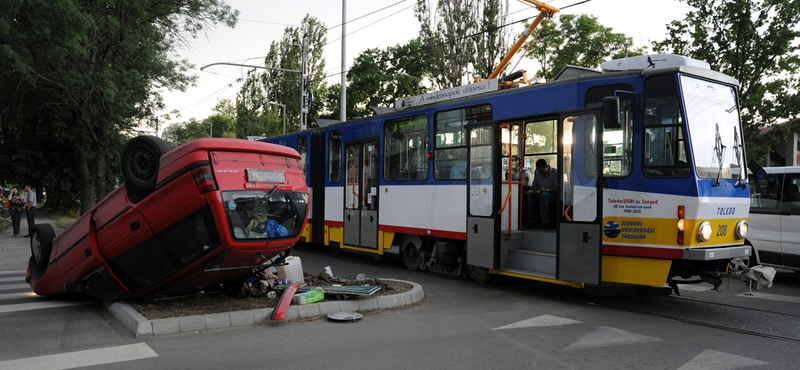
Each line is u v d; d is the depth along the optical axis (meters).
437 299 8.30
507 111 9.32
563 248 8.03
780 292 9.30
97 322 6.60
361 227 12.90
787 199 10.08
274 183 6.55
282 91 50.91
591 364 5.08
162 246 6.48
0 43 17.98
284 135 16.70
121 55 21.58
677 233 7.14
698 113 7.47
